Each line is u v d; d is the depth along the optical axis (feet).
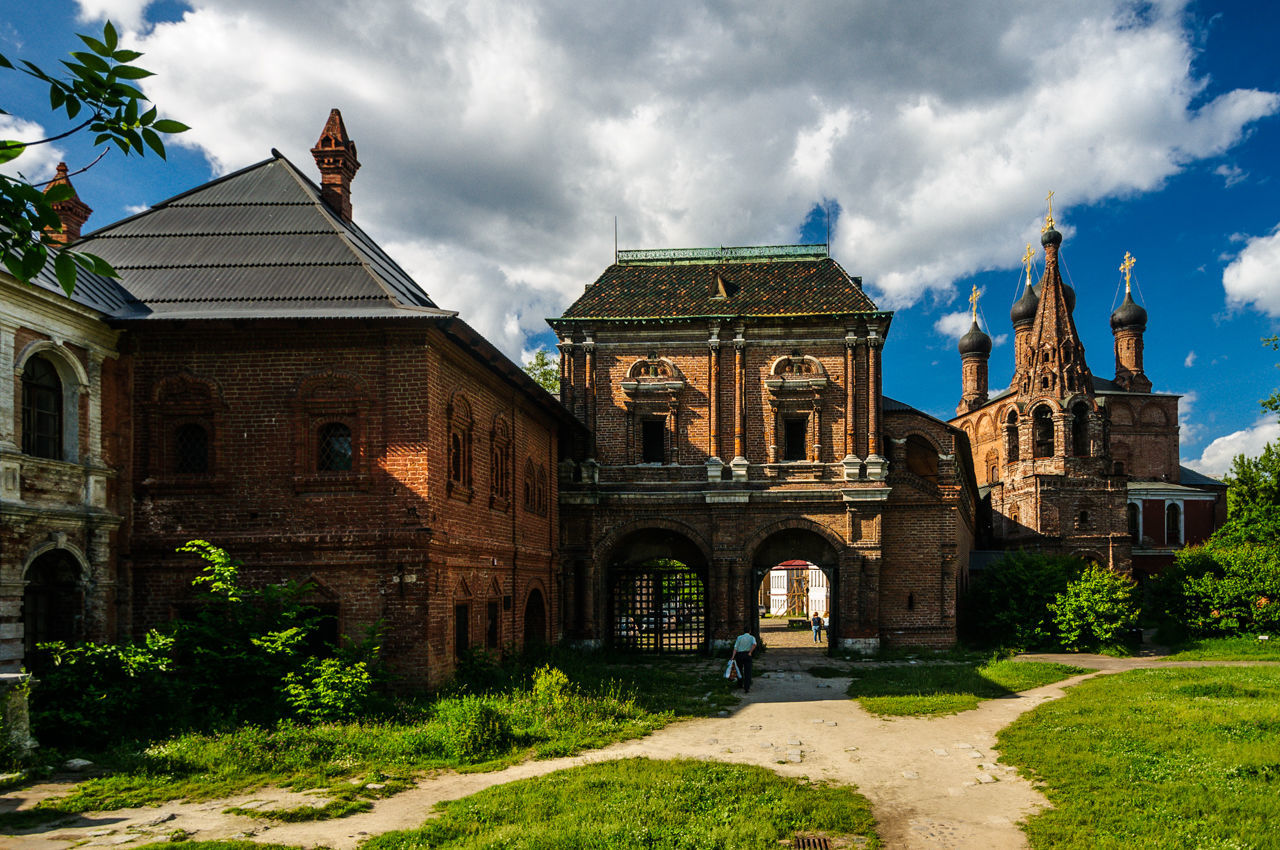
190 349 55.93
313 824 30.58
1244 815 30.91
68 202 63.98
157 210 64.75
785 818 31.50
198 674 48.01
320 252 60.29
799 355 95.14
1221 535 138.62
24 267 16.25
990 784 37.32
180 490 55.21
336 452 55.93
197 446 56.39
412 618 53.26
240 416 55.57
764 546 96.17
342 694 46.32
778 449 94.38
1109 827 29.89
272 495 54.90
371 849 27.45
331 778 36.68
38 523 47.73
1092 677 73.00
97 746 42.09
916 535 95.20
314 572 54.08
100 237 62.54
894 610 94.48
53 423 51.03
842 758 42.57
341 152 73.26
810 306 96.22
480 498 66.23
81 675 43.91
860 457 93.66
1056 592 98.99
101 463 53.31
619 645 96.68
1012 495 143.84
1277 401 100.32
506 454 74.43
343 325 54.19
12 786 35.04
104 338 54.13
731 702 60.64
